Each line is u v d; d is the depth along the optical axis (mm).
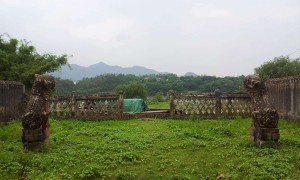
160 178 6824
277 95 16984
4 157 8039
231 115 16953
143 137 11414
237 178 6652
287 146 9695
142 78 73438
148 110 21297
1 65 21578
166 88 62812
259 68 33906
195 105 17172
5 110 15039
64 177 6879
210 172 7148
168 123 15109
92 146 9773
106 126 14695
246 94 17000
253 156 8586
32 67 22719
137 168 7641
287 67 31984
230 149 9438
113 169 7555
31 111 9258
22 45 24312
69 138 11430
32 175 6871
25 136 9172
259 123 9609
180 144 10109
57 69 24438
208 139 11109
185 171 7289
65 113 17297
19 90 16891
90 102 17297
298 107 14586
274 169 7086
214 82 58938
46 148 9281
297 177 6711
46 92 9906
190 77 66938
